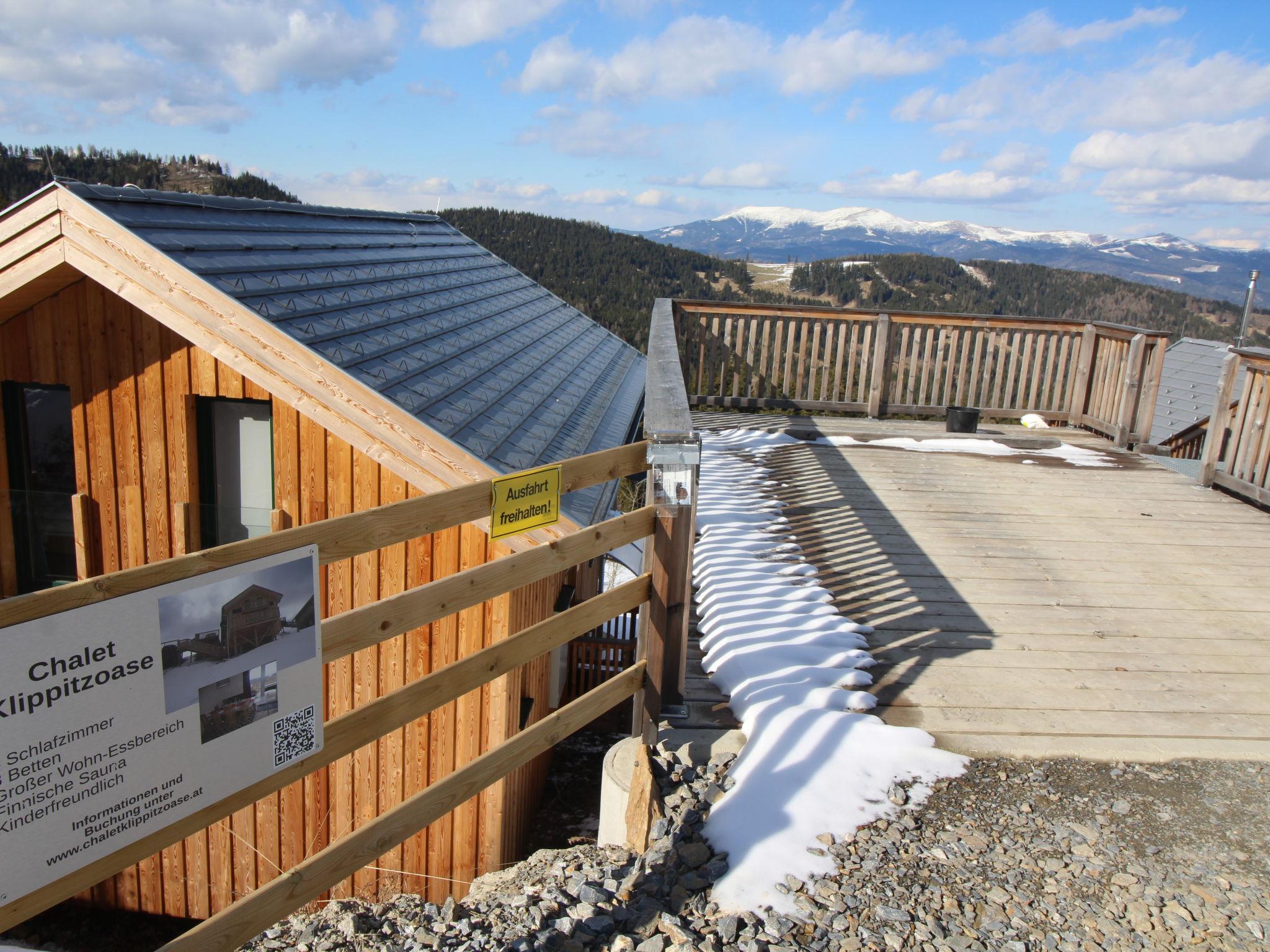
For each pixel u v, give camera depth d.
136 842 1.88
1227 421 7.06
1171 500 6.80
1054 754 3.49
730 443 8.16
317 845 5.82
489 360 7.61
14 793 1.64
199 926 2.01
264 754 2.14
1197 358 19.94
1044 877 2.82
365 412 5.12
